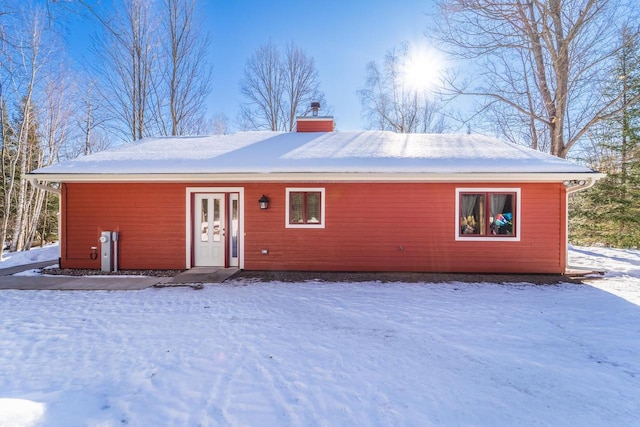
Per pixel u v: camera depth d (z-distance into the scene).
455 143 9.70
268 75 24.41
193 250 8.76
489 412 2.64
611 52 11.34
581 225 15.30
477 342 4.05
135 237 8.66
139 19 16.81
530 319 4.89
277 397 2.83
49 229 20.45
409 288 6.85
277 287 6.92
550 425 2.50
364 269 8.49
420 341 4.07
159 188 8.66
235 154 8.94
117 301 5.81
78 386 2.99
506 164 7.91
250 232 8.66
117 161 8.58
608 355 3.71
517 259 8.16
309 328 4.50
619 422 2.55
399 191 8.42
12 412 2.56
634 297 6.09
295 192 8.61
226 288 6.81
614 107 14.12
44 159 16.95
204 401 2.78
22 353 3.67
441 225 8.34
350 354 3.68
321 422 2.51
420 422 2.51
